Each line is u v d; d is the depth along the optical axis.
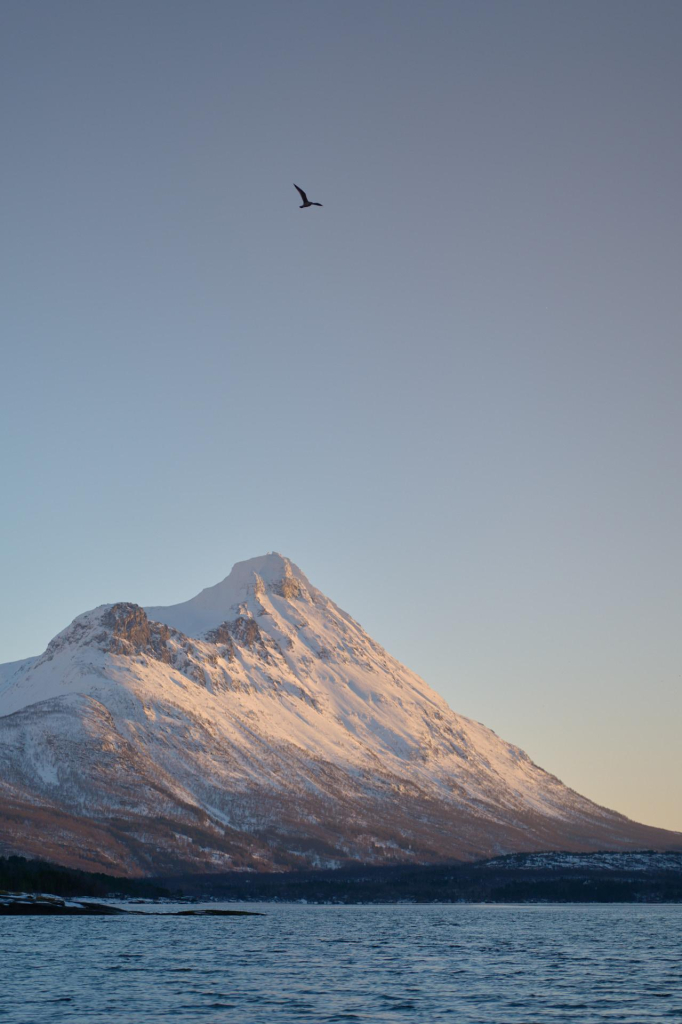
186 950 179.00
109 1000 118.62
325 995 124.94
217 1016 108.94
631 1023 106.44
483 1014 111.88
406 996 124.75
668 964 164.12
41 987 128.25
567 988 133.00
